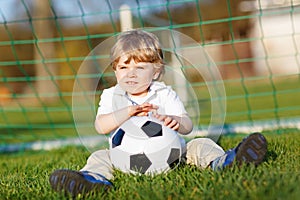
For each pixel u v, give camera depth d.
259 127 8.65
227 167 3.97
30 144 9.23
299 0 13.46
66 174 3.69
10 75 20.73
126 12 8.33
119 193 3.73
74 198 3.69
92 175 3.92
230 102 16.33
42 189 4.09
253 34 25.36
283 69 27.84
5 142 10.31
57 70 20.23
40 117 16.23
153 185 3.76
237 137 7.60
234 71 23.97
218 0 18.72
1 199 3.87
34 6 20.58
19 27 20.62
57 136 10.27
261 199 3.10
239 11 19.08
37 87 20.48
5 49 20.53
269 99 16.67
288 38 28.22
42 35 20.41
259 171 3.81
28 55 20.88
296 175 3.66
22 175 5.20
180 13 12.55
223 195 3.29
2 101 20.14
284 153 5.11
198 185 3.68
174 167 4.34
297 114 11.77
